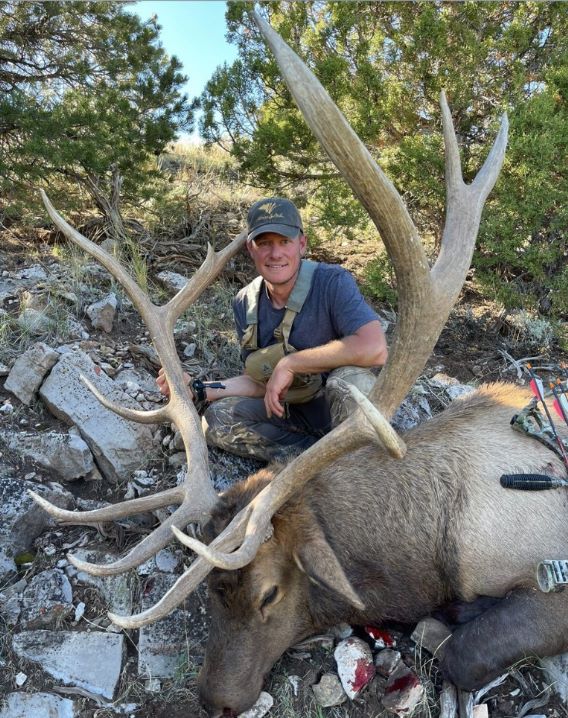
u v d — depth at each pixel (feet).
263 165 11.33
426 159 10.27
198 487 5.90
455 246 4.88
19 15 11.68
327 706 5.78
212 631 5.47
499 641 5.63
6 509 6.85
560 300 9.96
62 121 10.78
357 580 5.90
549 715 5.75
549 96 9.82
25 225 11.68
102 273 10.31
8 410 7.92
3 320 8.96
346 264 12.25
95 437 7.52
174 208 12.12
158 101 11.75
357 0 10.96
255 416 7.41
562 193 9.51
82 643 6.09
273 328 7.21
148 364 8.71
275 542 5.38
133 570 6.57
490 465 6.10
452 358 10.21
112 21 11.87
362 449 6.15
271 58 10.97
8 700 5.74
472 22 10.83
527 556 5.89
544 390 6.45
